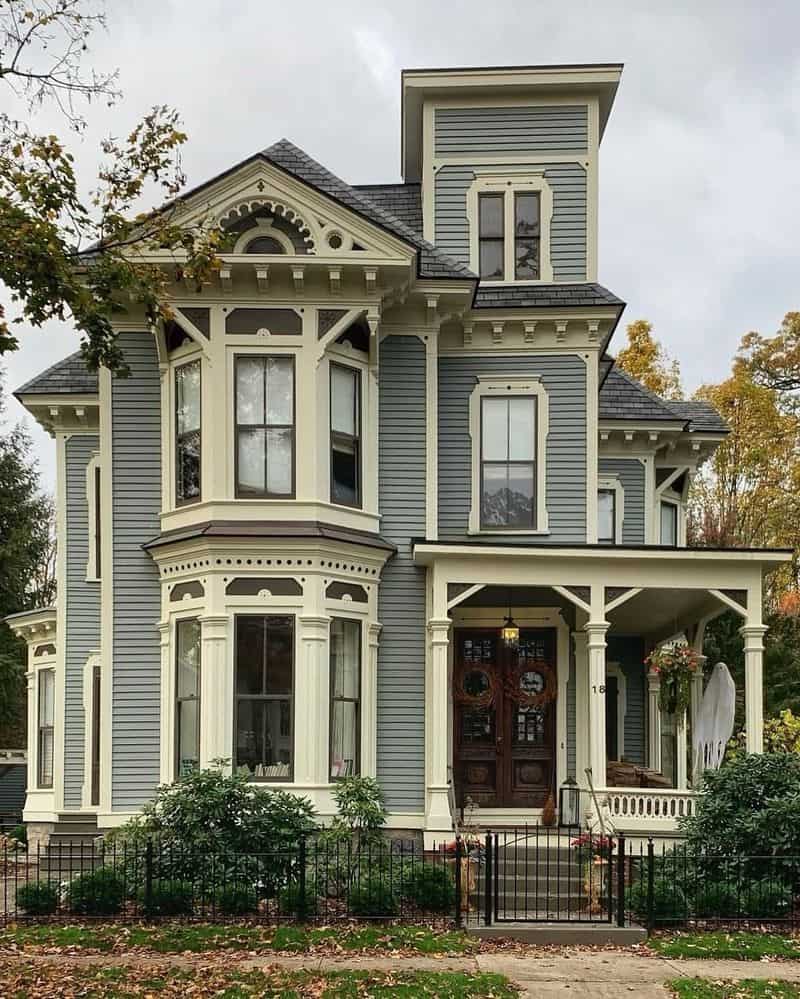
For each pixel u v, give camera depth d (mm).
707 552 16328
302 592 16500
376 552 17438
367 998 10070
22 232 11844
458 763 18625
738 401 41406
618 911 12961
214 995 10094
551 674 18719
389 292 17328
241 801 14266
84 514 21094
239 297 16984
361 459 17609
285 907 13195
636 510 22938
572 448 18766
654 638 22078
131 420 17906
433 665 16344
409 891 13617
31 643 24000
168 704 16938
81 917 13203
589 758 18047
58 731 20359
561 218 19844
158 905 13242
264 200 16703
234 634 16453
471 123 20141
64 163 12719
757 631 16344
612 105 20766
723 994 10367
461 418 18953
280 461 16891
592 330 18781
